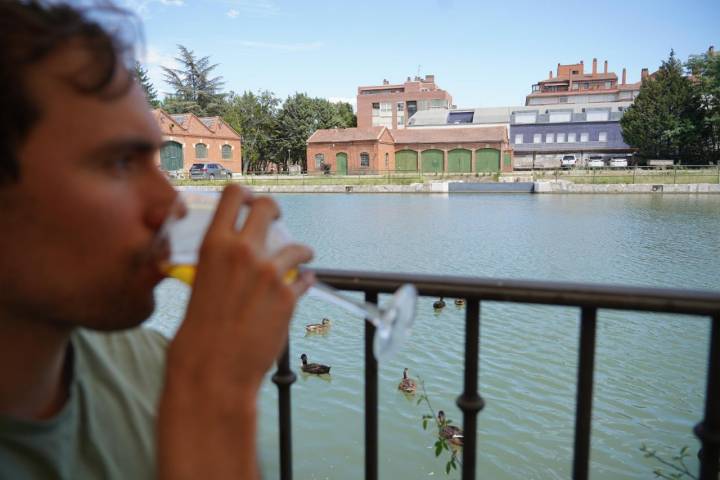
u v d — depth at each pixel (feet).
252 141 251.19
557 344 35.99
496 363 33.24
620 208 113.91
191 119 189.67
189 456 2.04
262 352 2.09
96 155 2.16
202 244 2.14
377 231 84.89
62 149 2.12
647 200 131.03
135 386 3.42
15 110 2.04
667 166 181.27
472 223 92.48
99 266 2.21
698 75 196.75
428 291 4.44
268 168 266.77
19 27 2.07
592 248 70.08
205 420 2.06
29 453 2.58
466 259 64.44
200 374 2.06
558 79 389.19
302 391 30.12
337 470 22.79
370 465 4.96
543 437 25.67
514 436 25.73
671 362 33.40
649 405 28.27
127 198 2.26
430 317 41.52
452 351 35.35
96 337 3.40
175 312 39.09
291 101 252.01
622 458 23.88
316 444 24.72
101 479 2.88
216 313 2.06
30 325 2.40
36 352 2.49
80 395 2.96
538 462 23.85
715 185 145.48
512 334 37.81
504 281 4.31
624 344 36.32
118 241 2.22
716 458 4.08
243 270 2.06
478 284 4.33
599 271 58.29
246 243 2.08
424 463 23.65
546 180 166.40
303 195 157.58
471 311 4.46
